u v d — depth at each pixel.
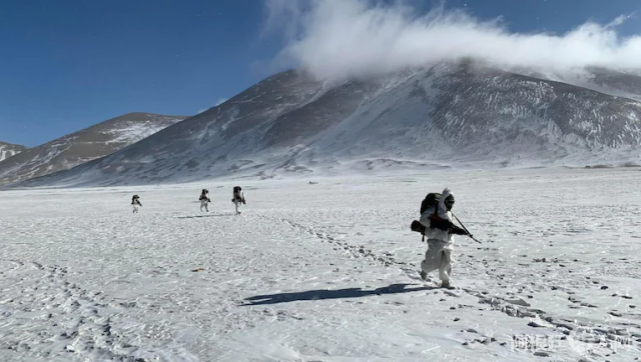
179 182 171.50
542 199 31.05
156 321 6.20
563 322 5.62
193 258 11.63
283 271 9.52
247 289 7.97
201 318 6.27
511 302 6.62
